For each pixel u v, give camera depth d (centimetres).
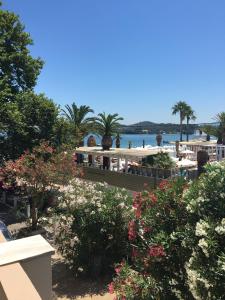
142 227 604
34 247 369
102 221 1014
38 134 2055
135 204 625
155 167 2230
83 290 971
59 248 1112
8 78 2177
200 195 493
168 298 526
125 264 682
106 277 1047
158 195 574
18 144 2030
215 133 4275
